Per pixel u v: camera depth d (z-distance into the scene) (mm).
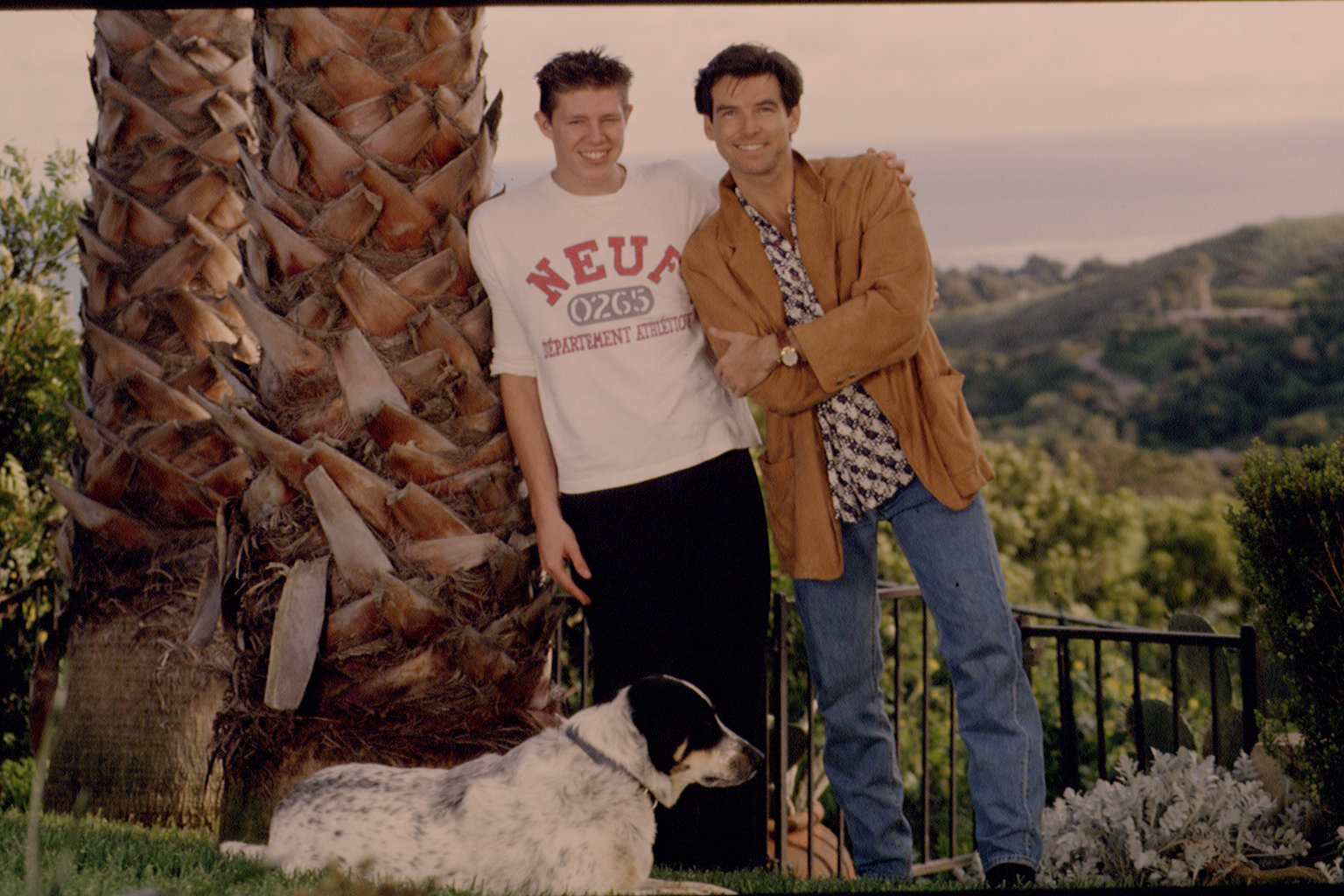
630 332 3676
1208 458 29516
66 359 6250
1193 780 3760
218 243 4629
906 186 3727
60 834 3457
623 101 3633
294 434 3732
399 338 3746
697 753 3191
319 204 3738
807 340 3482
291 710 3658
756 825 4090
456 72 3787
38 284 6633
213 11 4637
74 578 4602
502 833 3145
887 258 3572
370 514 3686
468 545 3709
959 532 3629
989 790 3498
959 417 3656
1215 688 4156
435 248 3777
